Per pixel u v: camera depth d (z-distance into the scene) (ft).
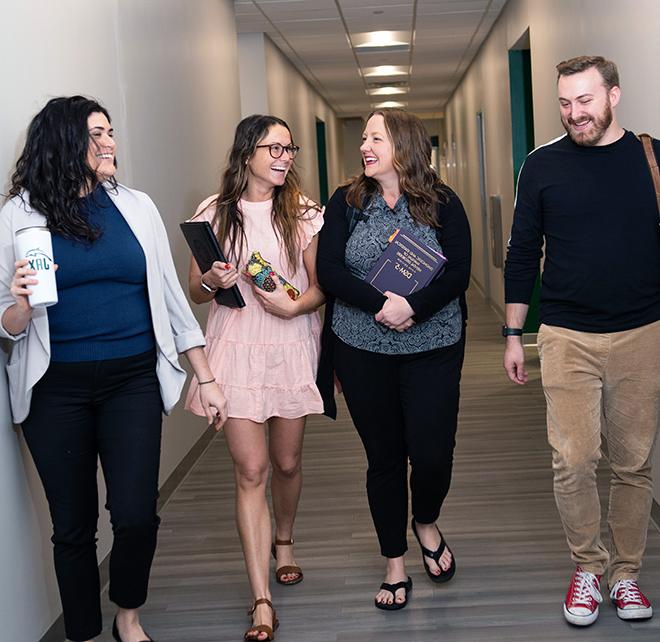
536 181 9.06
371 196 9.57
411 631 9.49
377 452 9.78
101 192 8.32
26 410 8.10
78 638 8.46
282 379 9.80
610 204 8.71
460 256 9.43
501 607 9.93
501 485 14.37
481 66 35.86
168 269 8.89
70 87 10.87
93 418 8.40
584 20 16.75
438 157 73.31
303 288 10.03
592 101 8.49
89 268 8.02
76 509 8.30
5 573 8.38
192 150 18.17
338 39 32.24
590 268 8.77
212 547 12.34
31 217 7.91
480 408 20.04
